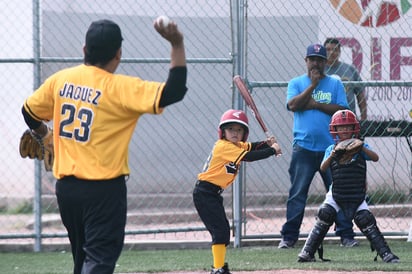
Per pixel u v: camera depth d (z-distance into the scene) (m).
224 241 19.33
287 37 30.44
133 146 32.19
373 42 30.23
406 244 25.28
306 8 30.33
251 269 20.20
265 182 31.83
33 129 13.85
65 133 12.80
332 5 30.23
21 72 30.98
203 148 32.09
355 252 23.47
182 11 31.27
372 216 21.05
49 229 28.64
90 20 30.97
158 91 12.17
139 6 31.23
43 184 30.64
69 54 30.80
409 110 30.33
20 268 21.47
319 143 23.81
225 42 31.33
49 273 20.41
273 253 23.47
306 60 23.77
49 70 30.44
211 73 31.66
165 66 31.44
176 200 32.03
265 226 29.53
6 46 30.69
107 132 12.60
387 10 30.20
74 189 12.69
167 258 23.23
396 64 30.25
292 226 24.45
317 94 23.95
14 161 31.42
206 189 19.48
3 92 31.22
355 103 26.23
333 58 26.38
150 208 31.91
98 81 12.69
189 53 31.23
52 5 30.64
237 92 24.78
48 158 14.45
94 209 12.64
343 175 20.70
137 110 12.32
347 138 20.91
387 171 31.36
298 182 24.19
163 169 32.28
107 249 12.69
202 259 22.95
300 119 24.06
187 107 32.00
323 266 20.44
